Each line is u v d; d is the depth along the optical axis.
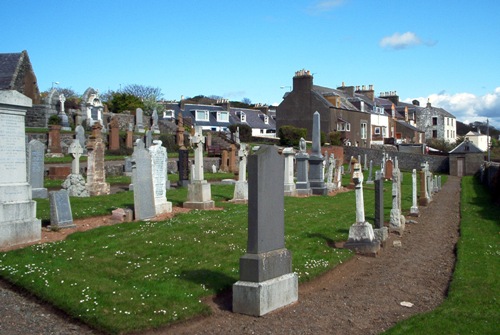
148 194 16.14
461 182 48.41
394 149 79.56
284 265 8.90
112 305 8.09
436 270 12.22
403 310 9.05
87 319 7.65
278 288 8.62
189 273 10.05
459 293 9.67
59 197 14.02
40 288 8.85
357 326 8.12
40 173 20.72
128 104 69.50
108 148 44.09
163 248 12.04
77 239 12.79
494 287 10.07
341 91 84.88
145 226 14.54
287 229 15.61
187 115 81.94
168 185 27.11
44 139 40.72
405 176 51.38
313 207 21.56
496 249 14.02
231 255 11.57
